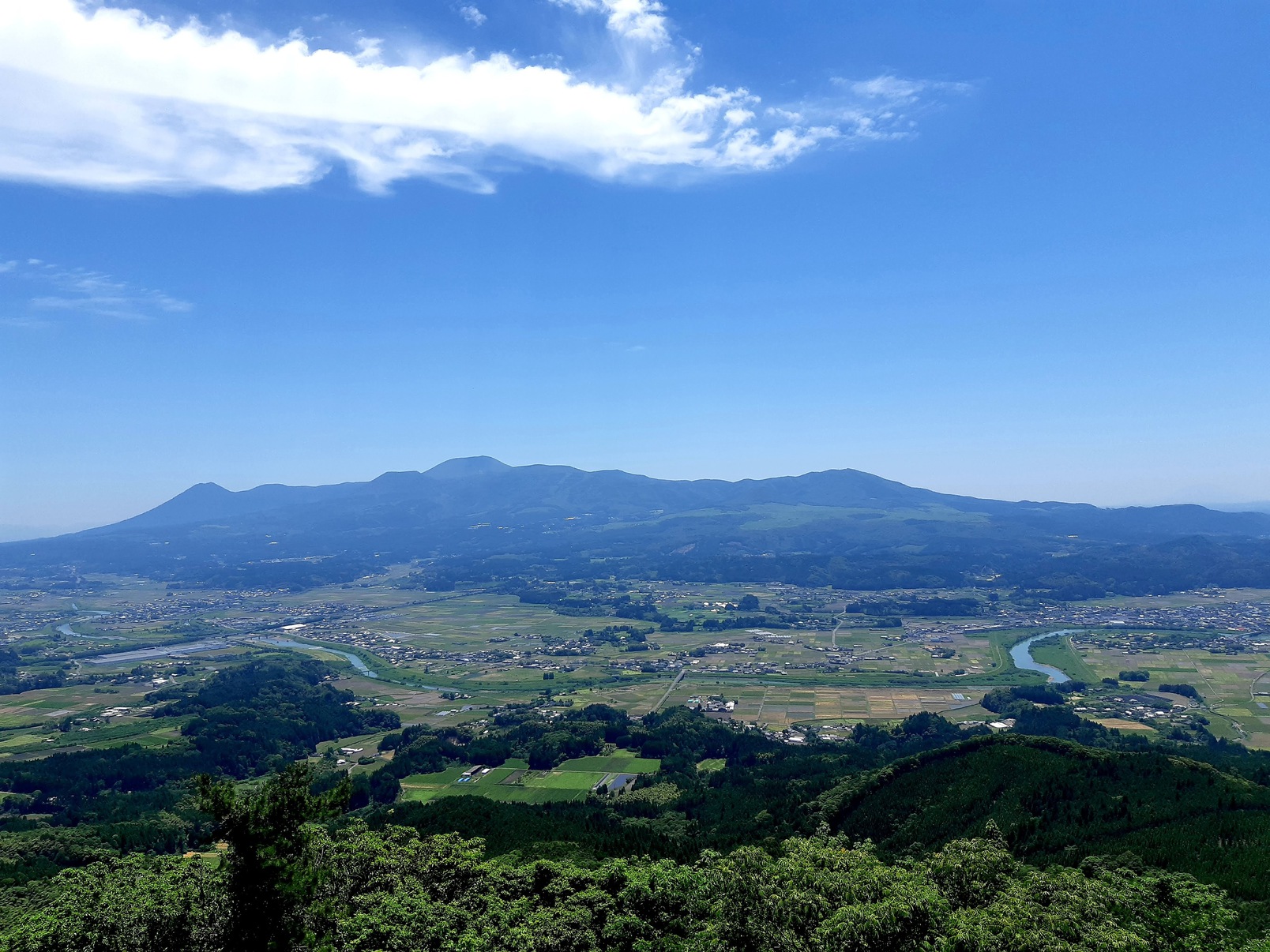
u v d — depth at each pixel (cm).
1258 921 8694
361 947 8181
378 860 10275
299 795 7531
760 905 8506
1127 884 9456
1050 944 7612
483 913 9250
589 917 9006
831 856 10050
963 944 7719
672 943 8462
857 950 7869
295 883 7369
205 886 8306
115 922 8138
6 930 8456
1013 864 9825
